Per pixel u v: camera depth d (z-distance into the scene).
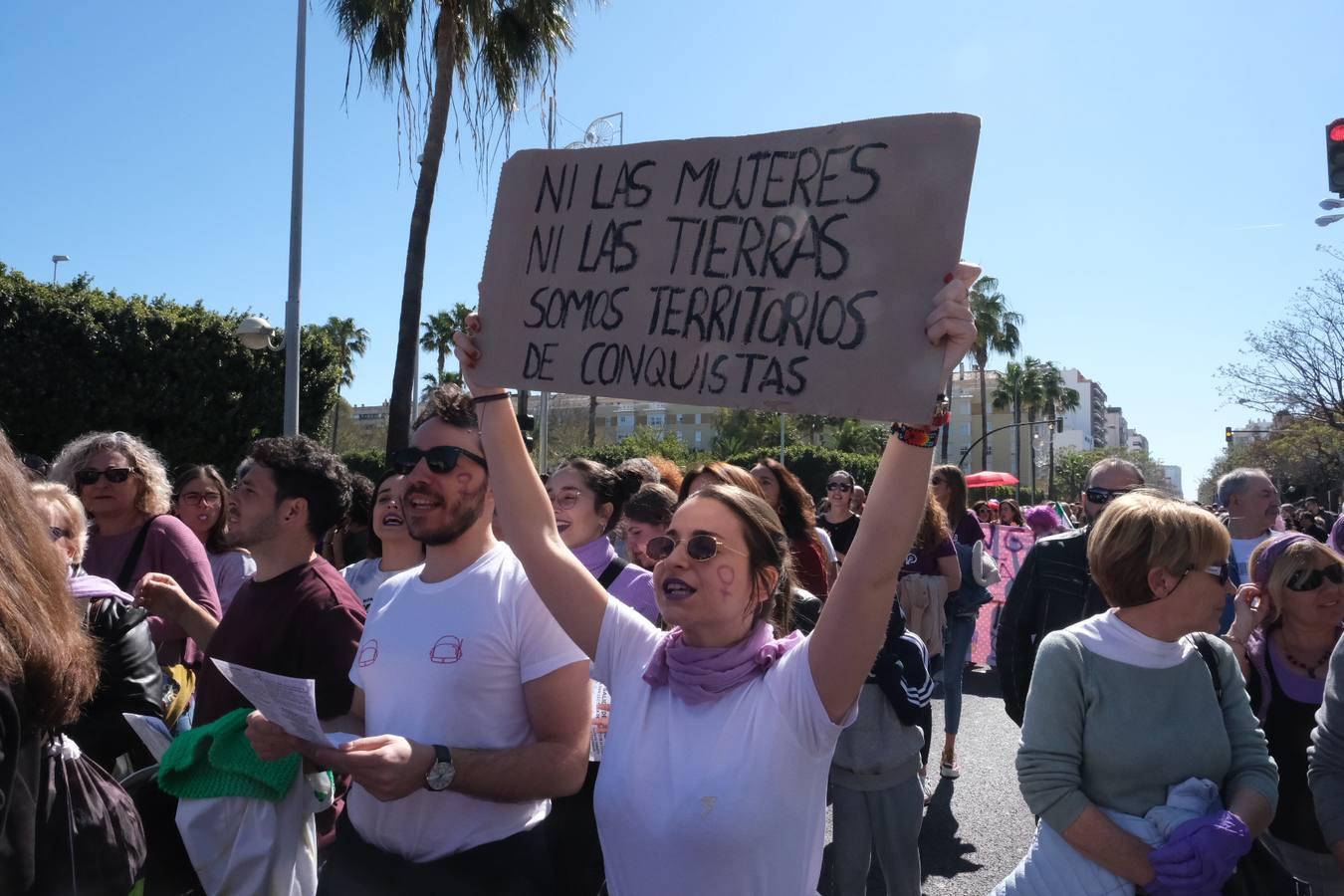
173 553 4.12
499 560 2.46
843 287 1.96
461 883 2.23
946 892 4.17
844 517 5.93
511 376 2.35
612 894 1.92
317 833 2.90
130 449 4.18
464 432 2.46
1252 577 3.04
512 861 2.29
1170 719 2.25
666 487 3.65
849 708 1.81
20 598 1.67
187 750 2.40
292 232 12.47
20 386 16.70
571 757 2.29
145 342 17.52
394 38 12.33
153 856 2.56
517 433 2.36
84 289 18.16
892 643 3.44
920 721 3.37
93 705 2.59
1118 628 2.33
